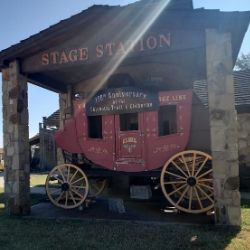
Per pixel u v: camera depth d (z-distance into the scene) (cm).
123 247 438
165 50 564
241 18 522
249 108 981
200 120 611
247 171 975
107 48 599
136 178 737
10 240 481
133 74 808
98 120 678
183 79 822
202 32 548
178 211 630
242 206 682
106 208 684
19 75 652
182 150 605
